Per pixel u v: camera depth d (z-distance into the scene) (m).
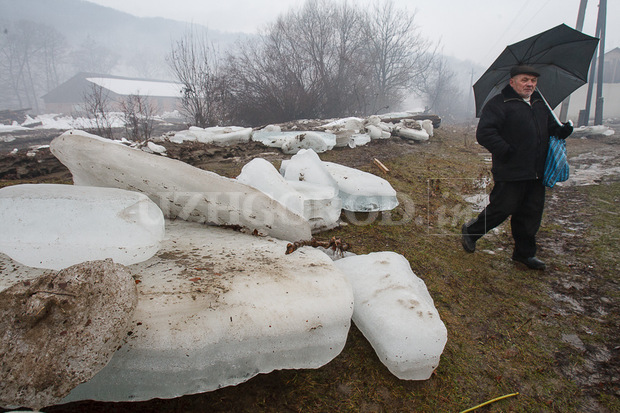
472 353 1.77
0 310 1.05
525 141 2.32
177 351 1.22
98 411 1.31
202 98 13.06
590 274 2.57
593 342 1.89
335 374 1.57
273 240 2.11
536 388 1.59
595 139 10.20
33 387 0.96
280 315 1.38
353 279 1.90
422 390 1.53
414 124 8.43
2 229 1.40
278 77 16.53
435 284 2.36
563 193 4.76
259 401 1.42
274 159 5.39
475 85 2.99
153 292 1.40
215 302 1.38
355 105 19.80
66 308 1.06
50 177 4.32
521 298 2.27
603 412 1.48
